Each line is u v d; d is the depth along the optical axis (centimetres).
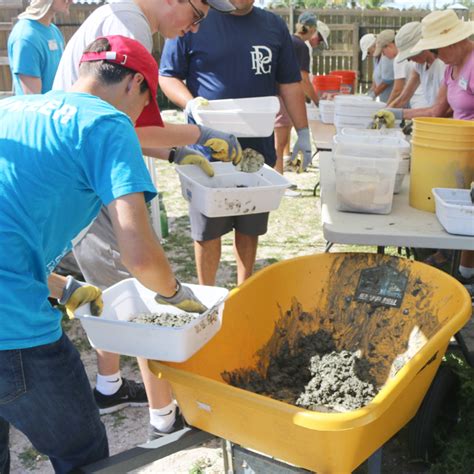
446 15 368
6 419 168
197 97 297
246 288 212
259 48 306
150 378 235
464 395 240
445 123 256
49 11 391
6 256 147
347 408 203
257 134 280
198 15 228
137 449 173
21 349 154
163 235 502
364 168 232
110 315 196
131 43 162
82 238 235
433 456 225
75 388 168
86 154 143
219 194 238
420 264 220
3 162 146
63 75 228
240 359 216
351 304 231
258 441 162
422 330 212
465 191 230
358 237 217
